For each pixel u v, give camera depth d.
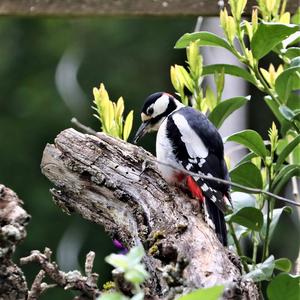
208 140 10.29
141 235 8.92
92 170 9.27
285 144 10.37
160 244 8.46
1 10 11.86
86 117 28.14
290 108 10.31
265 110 24.25
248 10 11.25
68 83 28.39
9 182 28.00
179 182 9.79
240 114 22.41
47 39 30.33
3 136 28.59
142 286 8.39
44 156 9.47
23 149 28.47
